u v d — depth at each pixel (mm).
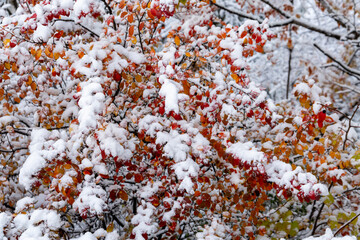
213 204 3012
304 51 9086
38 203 3168
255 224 3230
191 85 2973
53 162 2412
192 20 3441
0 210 3475
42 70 3291
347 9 7086
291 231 3115
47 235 2121
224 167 3078
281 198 3682
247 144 2672
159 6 2389
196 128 2680
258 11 7043
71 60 2508
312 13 9094
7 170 3693
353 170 3645
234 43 2750
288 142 3074
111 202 3541
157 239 3686
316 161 2961
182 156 2406
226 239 3641
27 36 2844
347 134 2918
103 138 2266
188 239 4359
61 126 3299
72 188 2391
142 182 3176
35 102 3398
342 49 8992
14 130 3490
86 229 3523
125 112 2949
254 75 8758
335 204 3553
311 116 2734
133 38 2832
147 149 2803
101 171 2365
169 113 2188
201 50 3225
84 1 2350
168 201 2699
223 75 2895
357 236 3047
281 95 9117
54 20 2848
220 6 6113
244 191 3006
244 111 3232
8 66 2764
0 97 3109
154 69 2707
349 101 8414
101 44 2557
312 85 2910
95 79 2297
